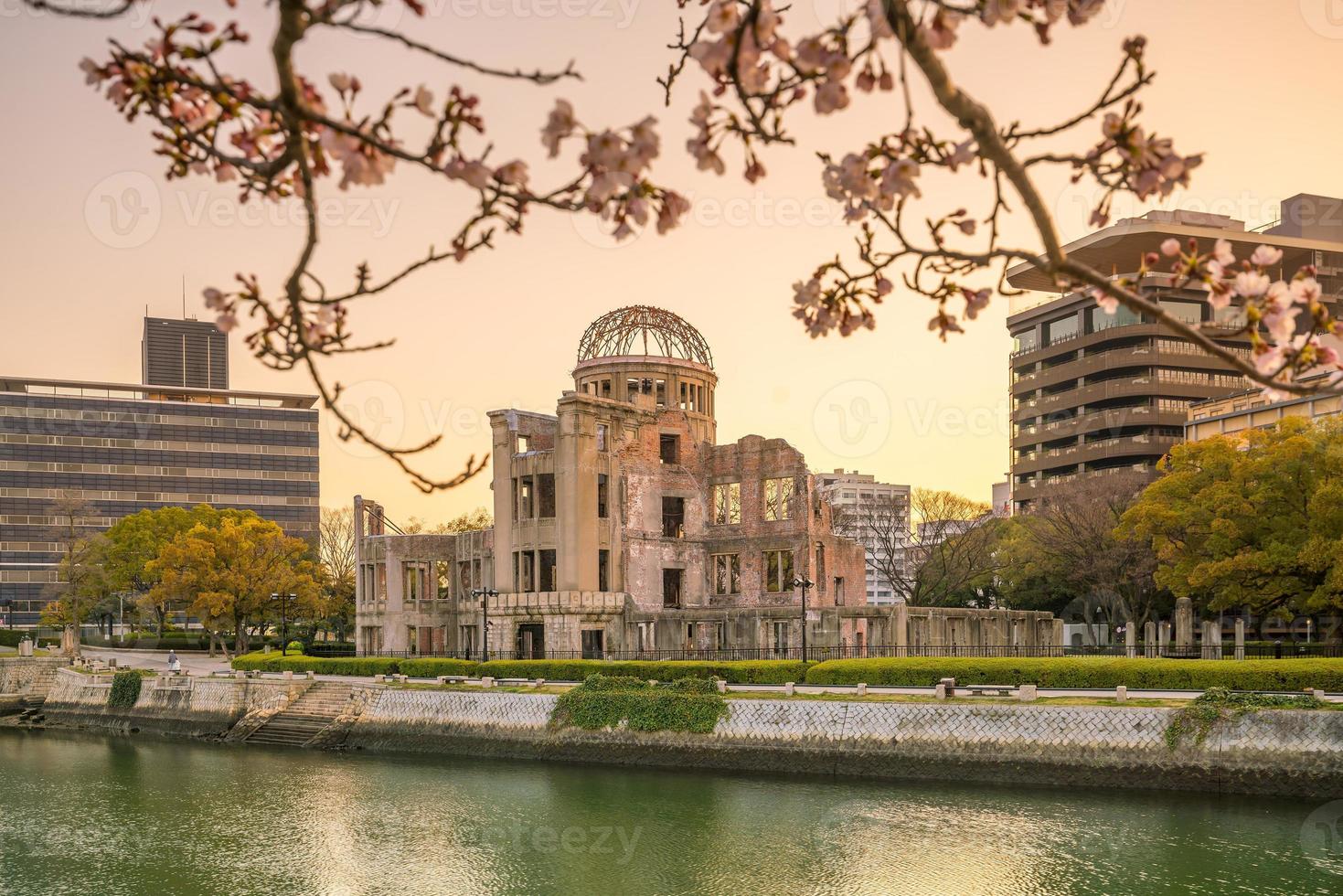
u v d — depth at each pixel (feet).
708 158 23.80
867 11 20.66
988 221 25.18
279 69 19.30
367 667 241.55
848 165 25.04
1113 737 144.46
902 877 109.19
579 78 19.75
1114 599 300.40
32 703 286.05
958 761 152.46
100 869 122.11
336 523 430.61
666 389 299.38
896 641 219.41
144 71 20.81
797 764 163.53
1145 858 111.65
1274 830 120.47
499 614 258.57
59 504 395.14
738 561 271.69
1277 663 155.02
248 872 119.75
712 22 21.59
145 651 370.12
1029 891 103.04
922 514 352.90
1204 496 227.40
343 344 25.39
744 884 109.50
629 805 145.18
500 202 22.44
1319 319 24.61
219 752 210.18
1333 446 215.92
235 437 555.28
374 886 113.91
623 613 252.21
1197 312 397.60
